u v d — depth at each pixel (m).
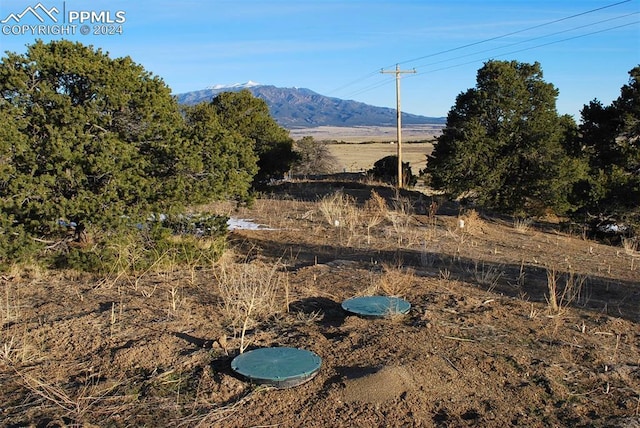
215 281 6.59
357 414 3.50
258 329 4.92
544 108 17.03
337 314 5.51
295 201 16.72
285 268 7.73
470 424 3.45
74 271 6.86
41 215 6.47
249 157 7.83
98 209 6.54
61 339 4.60
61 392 3.72
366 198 17.77
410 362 4.18
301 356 4.20
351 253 9.23
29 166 6.64
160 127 7.39
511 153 16.64
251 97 21.64
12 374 4.01
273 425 3.37
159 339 4.52
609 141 18.50
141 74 7.67
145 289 6.14
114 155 6.75
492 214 17.14
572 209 16.34
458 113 17.91
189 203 7.32
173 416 3.43
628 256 11.37
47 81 6.98
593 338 5.01
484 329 5.05
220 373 3.96
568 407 3.70
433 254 9.05
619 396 3.89
